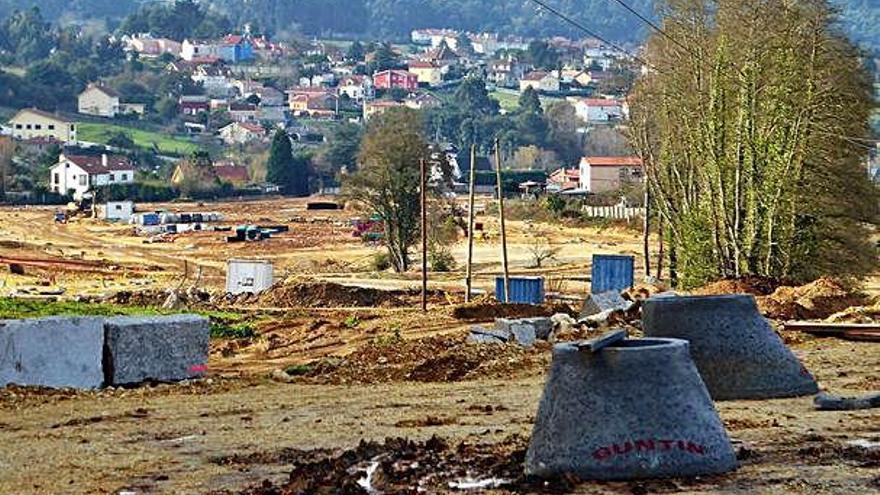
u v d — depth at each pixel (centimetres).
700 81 7694
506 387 3288
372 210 12531
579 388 1980
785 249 6969
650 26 9006
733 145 7175
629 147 14600
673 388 1981
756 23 7206
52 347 3534
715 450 1973
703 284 7000
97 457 2366
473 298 7894
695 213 7406
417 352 4172
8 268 10450
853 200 7319
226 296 8481
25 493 2058
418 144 11956
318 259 12488
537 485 1945
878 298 5425
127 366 3625
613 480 1942
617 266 7744
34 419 2902
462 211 13600
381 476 2006
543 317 5259
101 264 11444
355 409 2922
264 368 4316
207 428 2697
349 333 5766
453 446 2259
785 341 4053
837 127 7131
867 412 2561
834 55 7331
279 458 2291
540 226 15875
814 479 1923
